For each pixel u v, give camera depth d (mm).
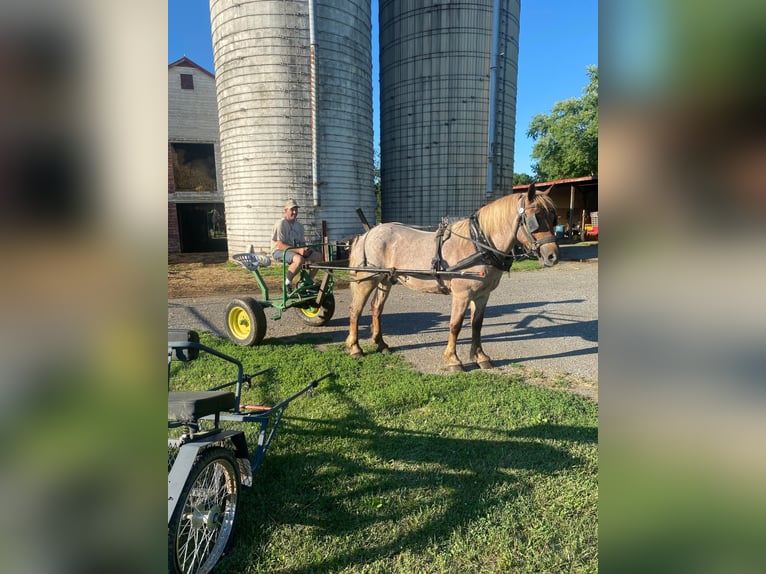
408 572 2184
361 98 14328
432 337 6395
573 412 3801
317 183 13656
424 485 2834
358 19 13805
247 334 5934
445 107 15305
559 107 27422
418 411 3873
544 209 4215
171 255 19531
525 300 8945
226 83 13602
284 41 12836
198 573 2113
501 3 14906
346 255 14273
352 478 2918
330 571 2193
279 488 2812
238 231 14430
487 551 2311
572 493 2744
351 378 4641
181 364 5016
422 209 16188
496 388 4363
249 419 2855
